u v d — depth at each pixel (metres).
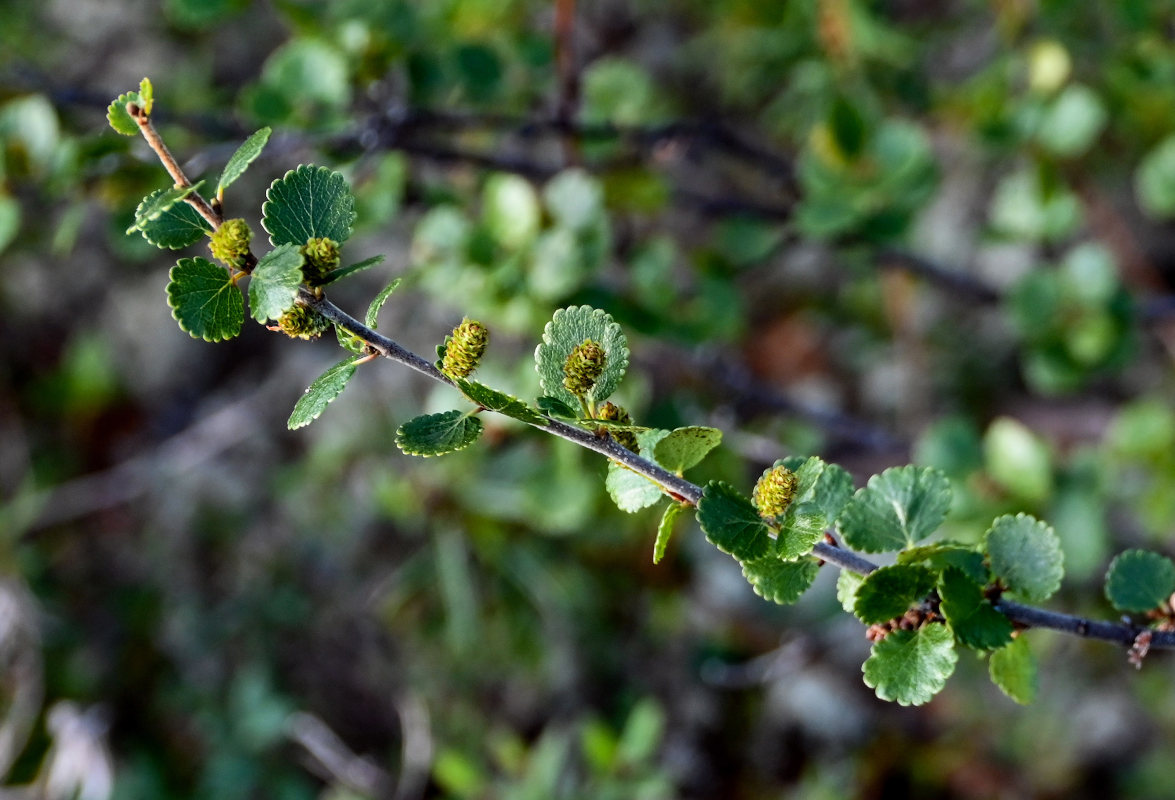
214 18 0.69
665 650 0.95
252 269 0.44
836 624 0.93
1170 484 0.72
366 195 0.66
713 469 0.79
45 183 0.62
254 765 0.93
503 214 0.62
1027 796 0.91
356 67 0.66
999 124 0.76
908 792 0.93
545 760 0.78
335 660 0.97
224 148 0.65
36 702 0.93
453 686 0.94
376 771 0.90
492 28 0.79
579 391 0.45
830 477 0.46
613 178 0.76
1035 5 0.81
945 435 0.70
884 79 0.86
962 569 0.45
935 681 0.44
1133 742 0.91
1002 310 0.87
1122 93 0.83
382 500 0.85
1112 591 0.47
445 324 0.94
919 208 0.79
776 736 0.95
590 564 0.92
